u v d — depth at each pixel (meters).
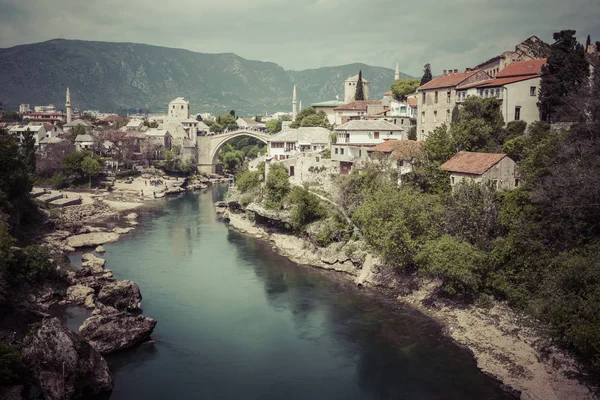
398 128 127.69
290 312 75.31
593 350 50.56
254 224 130.00
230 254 107.44
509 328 63.34
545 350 57.25
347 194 104.50
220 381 56.09
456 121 108.38
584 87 88.31
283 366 59.44
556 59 97.19
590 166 70.44
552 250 67.69
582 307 54.78
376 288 84.62
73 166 187.50
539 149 79.31
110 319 63.31
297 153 142.25
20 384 51.81
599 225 65.56
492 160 84.75
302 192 109.25
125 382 55.78
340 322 71.50
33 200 135.25
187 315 74.00
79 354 52.59
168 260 102.19
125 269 95.56
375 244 85.94
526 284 67.44
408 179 97.12
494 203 77.75
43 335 52.50
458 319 69.44
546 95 97.19
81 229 122.56
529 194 73.31
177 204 173.75
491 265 71.81
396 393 53.59
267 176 127.75
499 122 98.44
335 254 97.12
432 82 122.50
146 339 65.75
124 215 149.62
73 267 88.50
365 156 117.75
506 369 56.50
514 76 104.38
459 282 71.88
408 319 72.12
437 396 52.91
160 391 54.06
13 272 73.44
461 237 77.00
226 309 76.38
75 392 52.16
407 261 81.69
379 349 63.28
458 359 60.41
